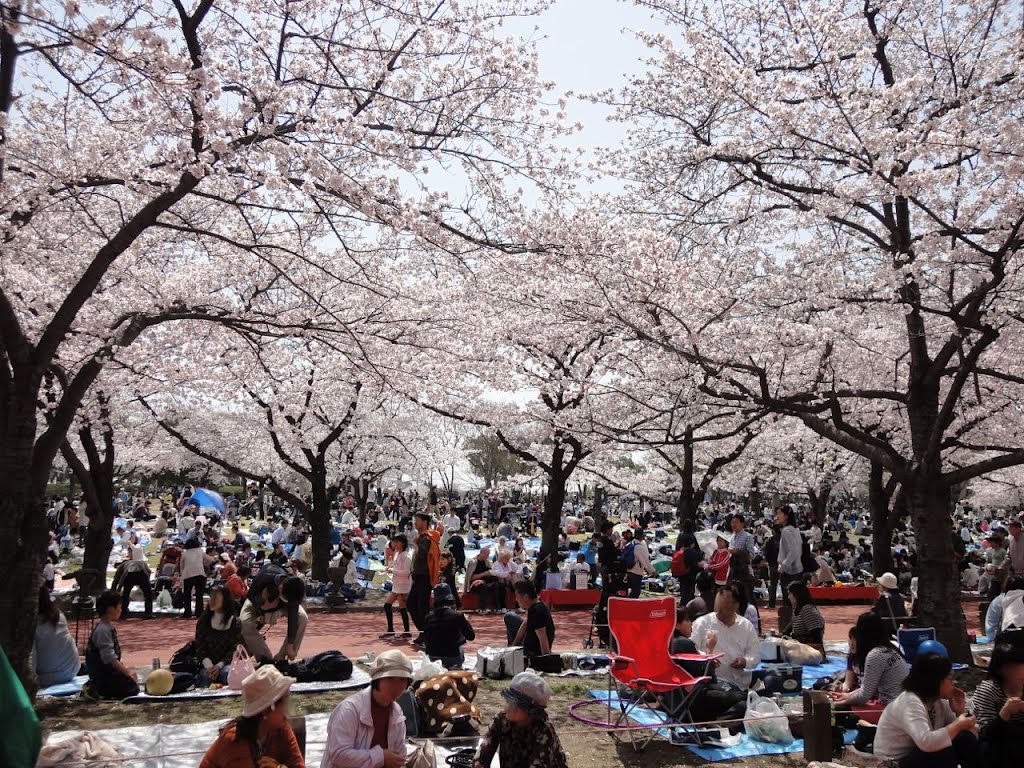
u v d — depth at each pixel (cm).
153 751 660
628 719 783
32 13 588
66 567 2345
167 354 1436
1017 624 1002
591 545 2088
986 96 1031
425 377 1290
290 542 2667
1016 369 1393
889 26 1090
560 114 906
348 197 805
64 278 1232
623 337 1145
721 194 1169
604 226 1115
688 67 1127
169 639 1330
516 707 503
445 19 859
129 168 977
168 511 3478
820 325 1155
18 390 745
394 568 1337
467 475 5334
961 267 948
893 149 926
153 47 642
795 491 4072
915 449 1078
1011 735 529
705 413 1407
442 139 907
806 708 634
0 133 743
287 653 932
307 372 1698
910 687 548
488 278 1216
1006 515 4075
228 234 1298
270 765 452
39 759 548
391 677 496
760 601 1811
